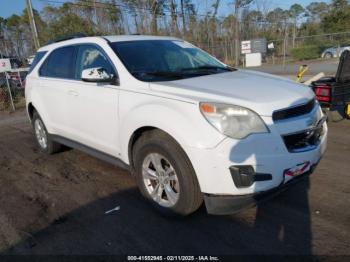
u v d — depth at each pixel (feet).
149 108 11.08
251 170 9.64
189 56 14.93
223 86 11.26
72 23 83.97
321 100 19.43
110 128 13.06
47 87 16.85
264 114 9.76
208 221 11.30
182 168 10.36
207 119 9.78
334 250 9.50
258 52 95.35
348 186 13.19
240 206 9.91
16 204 13.53
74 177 15.92
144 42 14.60
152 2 115.14
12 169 17.65
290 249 9.64
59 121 16.51
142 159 11.80
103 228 11.35
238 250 9.75
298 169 10.38
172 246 10.15
